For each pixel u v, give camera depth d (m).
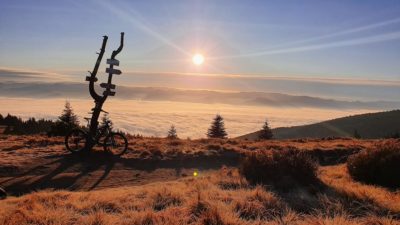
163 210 8.95
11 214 8.24
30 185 14.96
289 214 8.35
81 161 19.14
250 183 12.81
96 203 9.64
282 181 12.51
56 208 9.08
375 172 14.34
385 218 8.26
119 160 19.81
